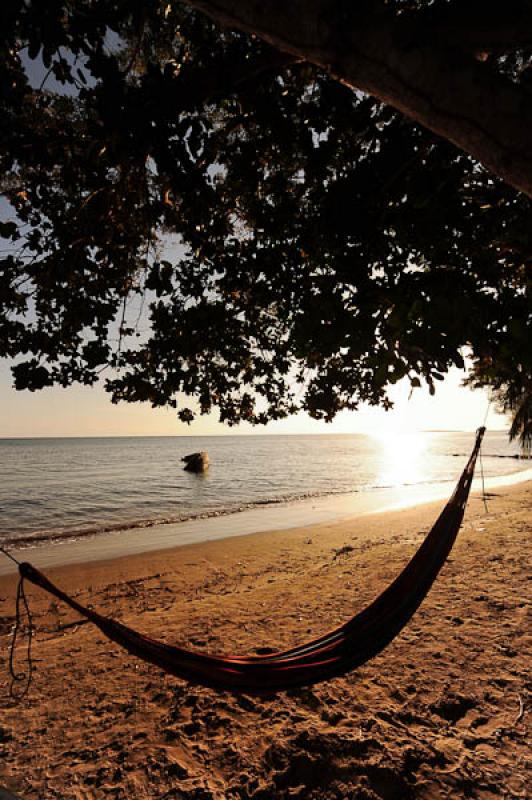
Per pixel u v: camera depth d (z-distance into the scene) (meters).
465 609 6.17
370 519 16.19
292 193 3.78
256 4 1.48
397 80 1.44
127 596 8.59
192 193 2.96
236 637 5.88
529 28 1.58
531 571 7.79
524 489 23.09
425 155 2.87
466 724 3.73
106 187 3.38
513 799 2.94
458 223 2.79
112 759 3.54
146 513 19.30
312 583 8.12
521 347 1.80
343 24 1.42
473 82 1.34
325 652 3.43
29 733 3.95
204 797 3.10
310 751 3.45
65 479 34.19
